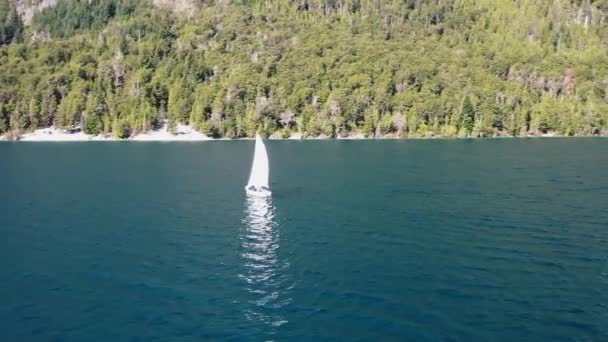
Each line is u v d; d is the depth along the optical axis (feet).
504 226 187.42
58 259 155.63
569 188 266.98
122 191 276.00
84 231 188.85
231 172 357.61
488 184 282.97
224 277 137.90
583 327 106.32
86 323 111.75
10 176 342.03
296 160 426.92
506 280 132.57
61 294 127.85
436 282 131.54
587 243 164.86
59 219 208.85
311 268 143.54
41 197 259.19
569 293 123.85
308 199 245.86
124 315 115.24
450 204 228.63
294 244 167.73
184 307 118.83
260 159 259.60
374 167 370.12
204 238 177.06
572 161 396.57
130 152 536.83
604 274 136.56
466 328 106.32
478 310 114.73
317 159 434.30
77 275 141.18
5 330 108.99
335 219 202.39
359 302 119.65
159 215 214.48
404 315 112.57
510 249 159.02
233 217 209.15
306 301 120.78
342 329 106.63
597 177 304.91
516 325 107.34
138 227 193.98
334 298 122.21
